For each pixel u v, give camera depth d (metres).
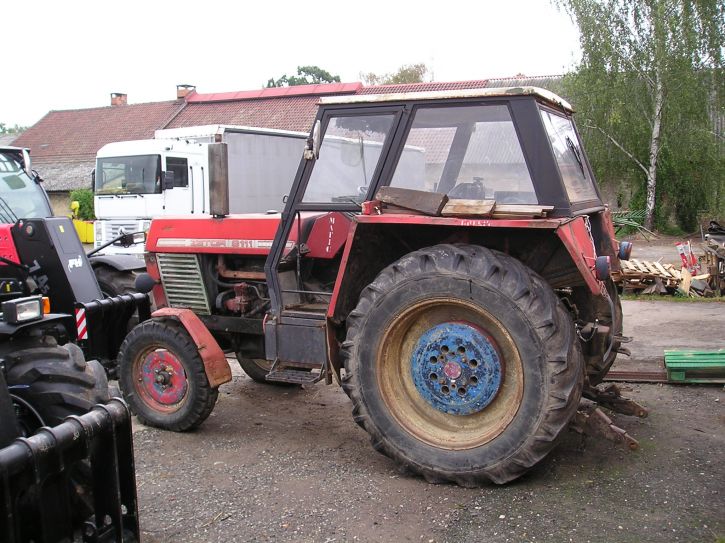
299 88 28.78
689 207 22.53
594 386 4.67
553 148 3.91
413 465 3.84
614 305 4.76
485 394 3.77
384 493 3.70
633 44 21.69
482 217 3.70
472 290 3.66
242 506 3.61
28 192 6.95
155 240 5.43
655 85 21.70
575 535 3.16
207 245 5.17
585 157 4.86
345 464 4.16
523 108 3.81
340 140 4.29
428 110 4.04
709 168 21.83
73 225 5.60
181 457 4.36
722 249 10.05
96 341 5.20
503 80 25.98
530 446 3.56
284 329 4.46
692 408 4.95
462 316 3.85
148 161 13.75
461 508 3.49
